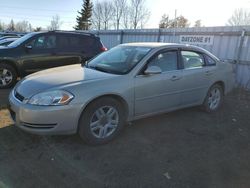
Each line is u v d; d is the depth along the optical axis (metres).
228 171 3.12
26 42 6.98
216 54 9.05
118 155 3.37
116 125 3.76
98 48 8.31
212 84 5.23
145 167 3.12
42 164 3.06
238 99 6.83
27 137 3.70
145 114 4.13
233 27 8.40
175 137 4.03
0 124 4.10
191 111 5.40
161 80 4.16
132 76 3.82
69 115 3.24
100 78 3.61
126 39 13.85
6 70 6.70
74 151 3.41
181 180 2.90
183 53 4.68
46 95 3.21
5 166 2.98
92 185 2.73
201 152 3.58
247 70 8.16
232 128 4.56
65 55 7.60
